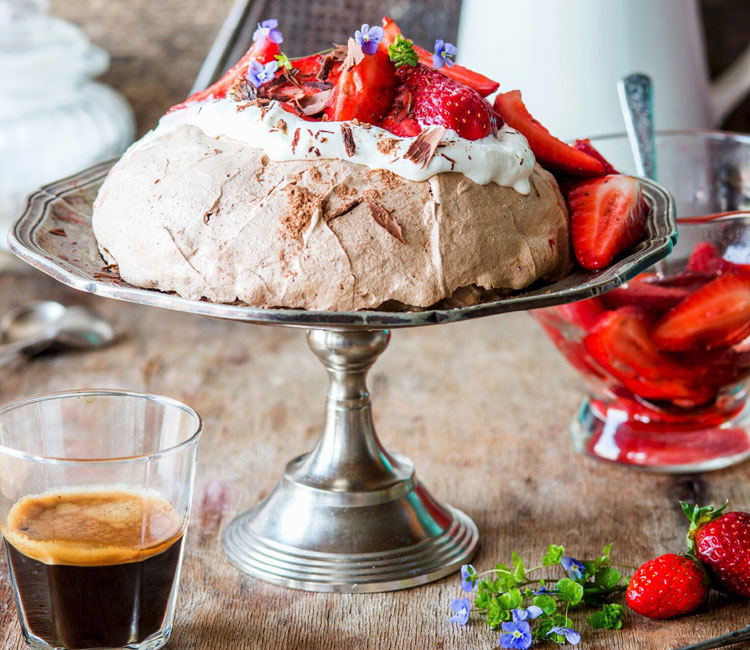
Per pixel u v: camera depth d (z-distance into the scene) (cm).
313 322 77
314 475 102
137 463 81
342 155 86
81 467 80
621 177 100
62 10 219
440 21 200
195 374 148
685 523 107
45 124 207
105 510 81
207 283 84
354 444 101
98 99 213
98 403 92
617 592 94
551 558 92
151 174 90
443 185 86
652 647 86
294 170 85
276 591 96
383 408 137
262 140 87
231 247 83
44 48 205
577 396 141
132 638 83
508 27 162
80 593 81
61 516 80
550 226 92
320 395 141
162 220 86
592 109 160
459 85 90
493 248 87
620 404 121
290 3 197
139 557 81
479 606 89
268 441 127
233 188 85
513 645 86
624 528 106
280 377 147
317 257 83
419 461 122
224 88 98
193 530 107
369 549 98
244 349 158
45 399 91
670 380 112
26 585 82
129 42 221
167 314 174
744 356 110
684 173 130
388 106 90
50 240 95
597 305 109
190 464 85
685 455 119
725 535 89
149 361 153
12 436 88
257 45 98
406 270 84
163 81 222
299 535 99
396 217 84
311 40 199
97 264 93
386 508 100
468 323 171
